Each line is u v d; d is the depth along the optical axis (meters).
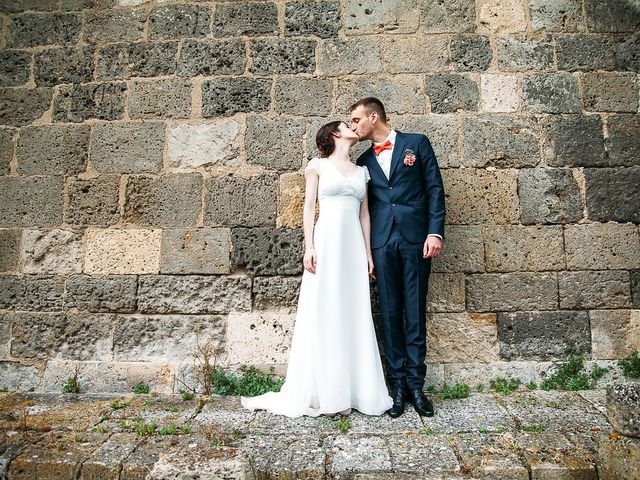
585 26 4.08
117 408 3.33
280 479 2.47
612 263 3.80
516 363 3.72
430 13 4.11
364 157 3.52
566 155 3.91
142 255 3.90
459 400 3.42
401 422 3.02
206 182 3.95
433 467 2.49
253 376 3.73
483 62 4.03
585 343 3.73
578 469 2.45
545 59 4.03
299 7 4.14
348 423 3.01
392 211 3.29
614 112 3.97
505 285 3.79
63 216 3.97
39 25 4.24
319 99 4.02
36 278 3.91
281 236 3.87
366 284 3.25
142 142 4.03
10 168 4.05
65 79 4.15
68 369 3.80
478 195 3.87
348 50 4.07
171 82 4.09
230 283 3.85
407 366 3.27
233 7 4.16
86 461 2.58
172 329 3.82
